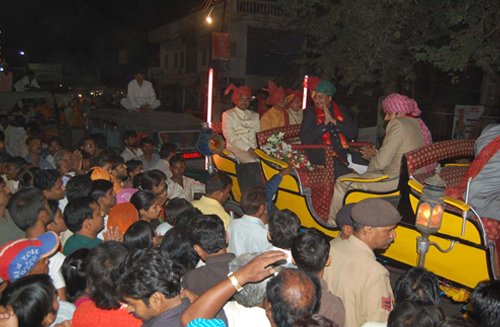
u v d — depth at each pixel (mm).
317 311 2152
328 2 12031
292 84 22031
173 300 2271
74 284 2924
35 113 14289
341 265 3068
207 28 24172
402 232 4645
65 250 3615
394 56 11656
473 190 4578
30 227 3678
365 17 10562
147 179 5020
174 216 4090
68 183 4453
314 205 5996
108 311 2561
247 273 2174
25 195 3668
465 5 9578
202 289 2906
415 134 5219
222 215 4625
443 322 1993
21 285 2328
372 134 13523
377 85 15805
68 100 16656
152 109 12305
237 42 22109
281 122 7582
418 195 4477
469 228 4043
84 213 3641
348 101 16516
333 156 6230
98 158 5871
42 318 2316
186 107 27547
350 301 2980
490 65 10969
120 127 10516
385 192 4859
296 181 5793
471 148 5180
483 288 2322
